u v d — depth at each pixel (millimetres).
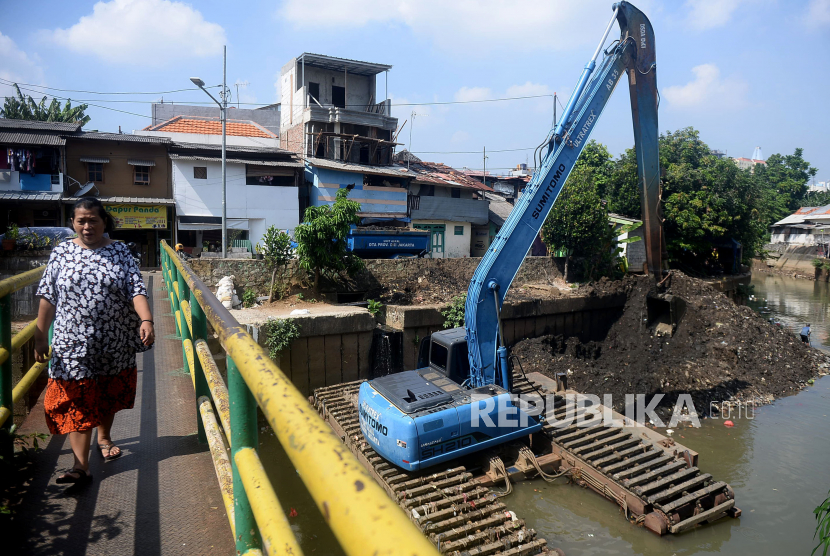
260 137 32656
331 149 30203
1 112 32125
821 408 15562
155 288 13406
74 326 2729
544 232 23797
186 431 3689
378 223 28969
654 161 15969
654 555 8867
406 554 496
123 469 3094
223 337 1476
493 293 11258
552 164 12398
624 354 18781
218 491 2877
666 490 9930
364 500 609
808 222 48969
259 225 26406
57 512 2639
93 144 24281
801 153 58969
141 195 25094
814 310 30422
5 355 2811
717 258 33000
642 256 27656
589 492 10648
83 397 2805
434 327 17469
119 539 2434
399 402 9992
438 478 9859
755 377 17297
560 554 8375
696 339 19188
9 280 2826
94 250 2795
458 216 31781
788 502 10586
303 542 8344
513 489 10602
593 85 13508
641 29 14414
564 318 20484
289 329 14070
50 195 22781
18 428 3695
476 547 8164
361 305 17625
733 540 9352
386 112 32719
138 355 5879
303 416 847
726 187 30328
